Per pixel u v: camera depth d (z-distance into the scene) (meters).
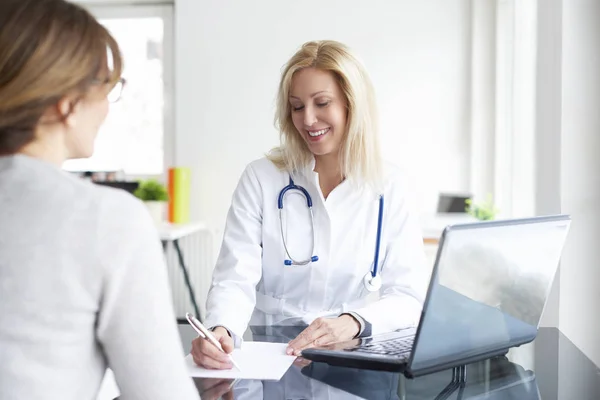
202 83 3.67
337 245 1.56
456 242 0.95
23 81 0.65
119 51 0.73
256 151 3.66
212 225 3.72
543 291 1.17
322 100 1.48
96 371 0.71
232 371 1.10
